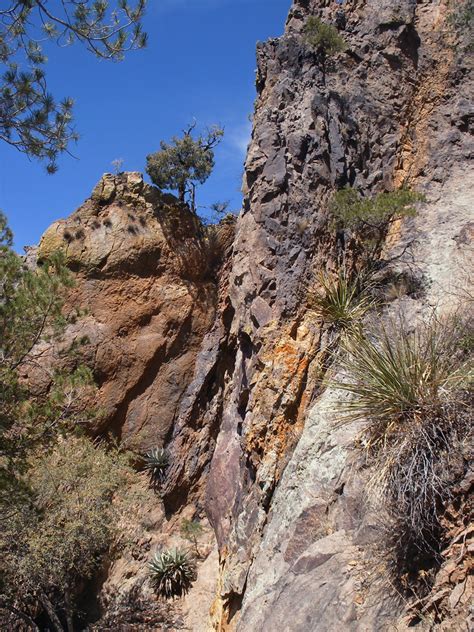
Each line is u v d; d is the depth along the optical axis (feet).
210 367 63.46
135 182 69.67
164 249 67.97
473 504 18.29
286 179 41.63
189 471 60.59
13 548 51.70
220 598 34.86
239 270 41.19
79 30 29.19
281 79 47.26
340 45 47.37
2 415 34.73
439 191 44.27
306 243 39.91
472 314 27.99
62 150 31.45
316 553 24.53
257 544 32.32
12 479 35.47
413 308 35.70
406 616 18.10
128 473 59.93
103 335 64.03
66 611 52.75
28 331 36.04
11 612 57.72
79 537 51.90
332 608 20.88
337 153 43.60
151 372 64.80
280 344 37.09
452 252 38.34
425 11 50.93
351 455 27.27
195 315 66.74
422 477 19.21
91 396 61.93
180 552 54.29
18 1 28.73
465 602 16.52
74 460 55.62
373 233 42.01
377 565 20.86
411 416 21.48
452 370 22.30
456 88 47.96
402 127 47.09
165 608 51.31
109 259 66.44
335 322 36.50
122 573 55.77
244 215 43.57
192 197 72.64
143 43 29.96
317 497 28.35
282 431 34.86
